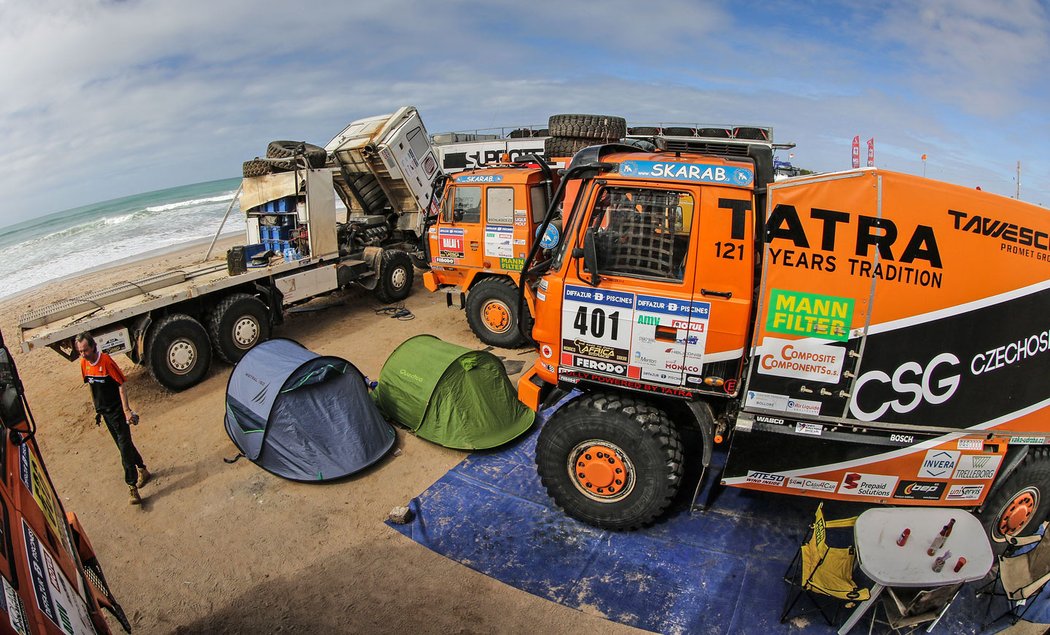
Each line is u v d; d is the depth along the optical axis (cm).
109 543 466
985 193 343
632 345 405
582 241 413
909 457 376
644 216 396
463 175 889
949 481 381
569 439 435
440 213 931
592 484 440
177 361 738
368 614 383
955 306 345
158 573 430
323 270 975
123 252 2380
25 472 265
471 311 886
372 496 512
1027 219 343
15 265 2366
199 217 3691
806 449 385
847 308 349
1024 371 361
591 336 418
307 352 592
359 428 564
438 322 1017
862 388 360
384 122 1142
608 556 425
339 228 1118
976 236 340
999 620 363
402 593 400
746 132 1405
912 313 346
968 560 311
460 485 520
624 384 418
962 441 371
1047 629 330
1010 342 354
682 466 418
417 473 544
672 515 467
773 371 368
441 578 412
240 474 555
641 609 378
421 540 452
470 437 578
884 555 316
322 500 509
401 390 614
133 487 506
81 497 531
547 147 1139
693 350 388
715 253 374
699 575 404
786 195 349
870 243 342
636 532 449
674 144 480
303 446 546
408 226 1230
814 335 357
